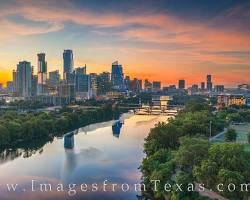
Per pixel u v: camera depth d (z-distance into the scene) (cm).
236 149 18900
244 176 17612
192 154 19775
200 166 18900
